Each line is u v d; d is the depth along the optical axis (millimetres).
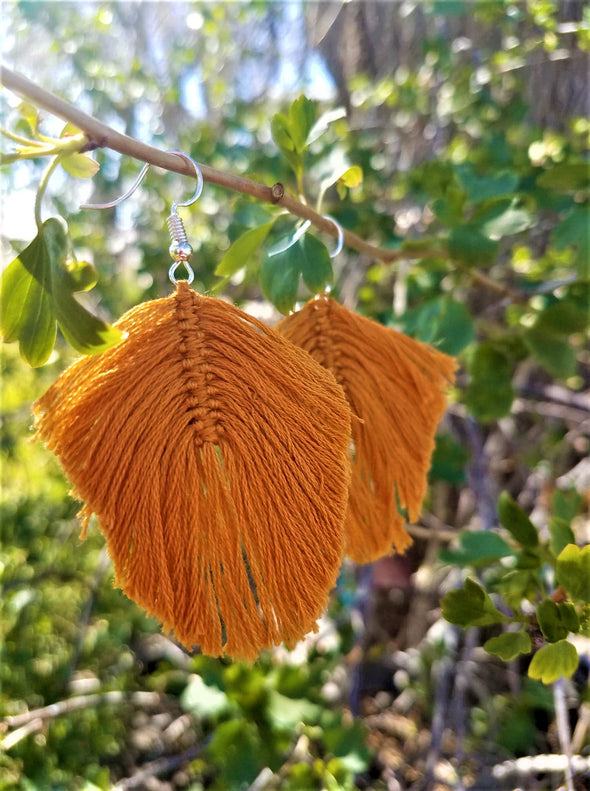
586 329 170
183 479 80
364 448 103
